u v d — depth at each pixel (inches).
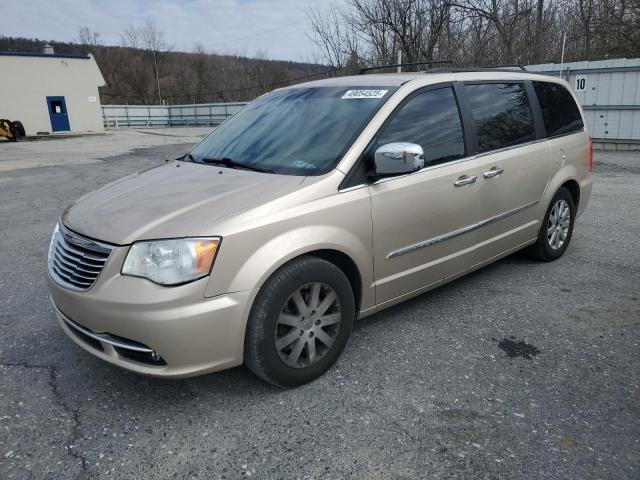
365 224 126.6
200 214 109.6
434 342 140.6
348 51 597.6
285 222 112.7
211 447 101.3
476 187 155.5
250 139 150.2
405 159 120.6
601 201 309.6
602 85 525.7
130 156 693.3
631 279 184.7
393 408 112.2
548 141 188.5
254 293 108.2
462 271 159.3
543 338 142.3
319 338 121.4
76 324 112.8
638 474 92.3
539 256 199.5
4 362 133.4
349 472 93.9
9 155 720.3
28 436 104.8
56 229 128.9
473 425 106.1
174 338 101.7
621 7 684.7
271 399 116.3
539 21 641.6
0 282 192.9
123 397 118.0
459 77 160.4
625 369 126.5
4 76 1246.9
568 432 103.5
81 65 1355.8
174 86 2536.9
